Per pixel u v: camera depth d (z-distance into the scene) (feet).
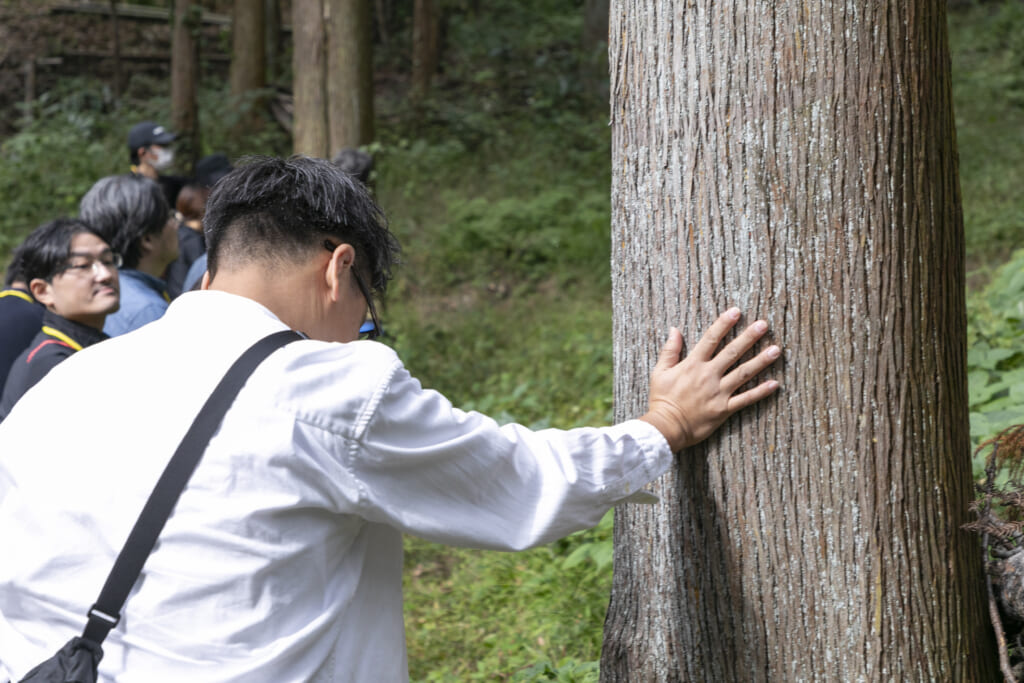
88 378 4.15
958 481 5.45
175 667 3.76
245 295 4.30
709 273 5.25
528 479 4.39
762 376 5.20
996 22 41.24
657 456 4.81
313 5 25.04
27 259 8.46
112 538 3.83
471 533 4.25
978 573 5.63
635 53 5.50
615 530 6.24
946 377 5.32
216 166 14.20
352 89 25.50
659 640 5.82
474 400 18.62
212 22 48.11
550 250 26.35
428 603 12.27
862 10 4.91
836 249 5.03
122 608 3.79
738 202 5.13
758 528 5.30
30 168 31.65
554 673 8.30
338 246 4.33
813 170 5.00
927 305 5.18
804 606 5.28
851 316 5.06
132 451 3.89
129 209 10.18
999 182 25.85
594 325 21.85
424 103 38.09
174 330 4.17
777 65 4.98
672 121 5.30
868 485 5.15
